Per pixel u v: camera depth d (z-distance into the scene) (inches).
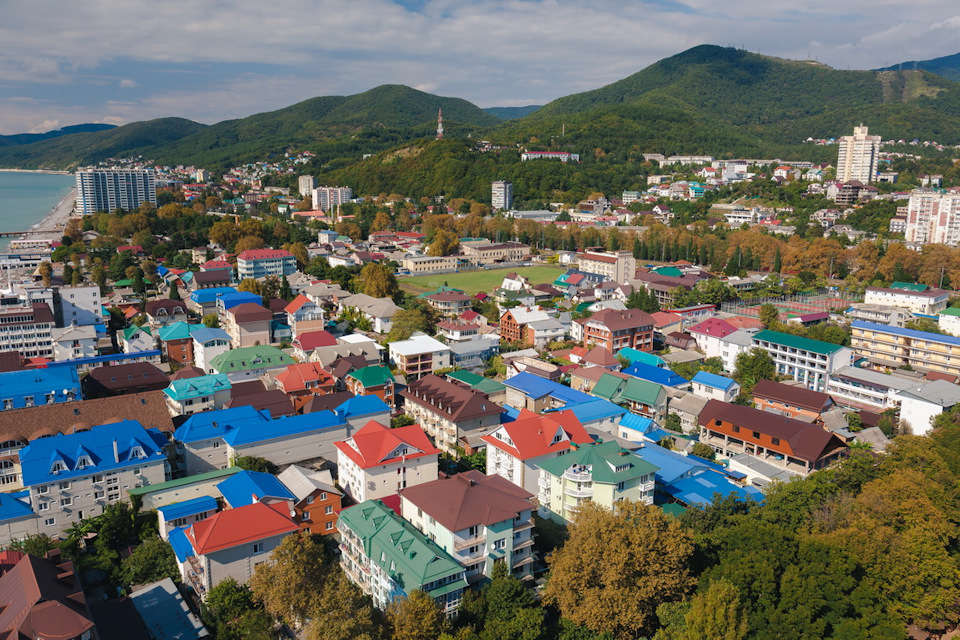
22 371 6235.2
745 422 5693.9
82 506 4495.6
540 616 3206.2
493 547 3698.3
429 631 3029.0
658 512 3580.2
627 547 3385.8
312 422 5398.6
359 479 4640.8
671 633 3211.1
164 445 5103.3
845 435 5885.8
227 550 3688.5
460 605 3385.8
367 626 2999.5
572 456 4421.8
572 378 7076.8
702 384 6712.6
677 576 3425.2
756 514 4185.5
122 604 3474.4
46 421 5103.3
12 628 2906.0
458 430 5649.6
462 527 3572.8
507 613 3272.6
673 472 4916.3
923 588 3698.3
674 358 7839.6
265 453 5157.5
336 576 3309.5
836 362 7165.4
